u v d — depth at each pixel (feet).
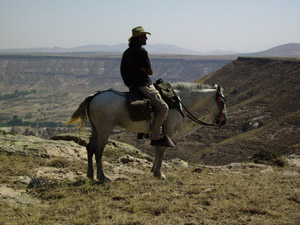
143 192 24.95
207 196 23.80
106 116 27.63
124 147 49.55
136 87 28.37
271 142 240.32
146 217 19.97
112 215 20.07
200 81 501.97
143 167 37.58
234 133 293.23
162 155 30.81
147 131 29.71
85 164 36.52
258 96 360.48
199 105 33.06
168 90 30.27
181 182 28.53
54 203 22.76
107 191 25.11
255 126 286.66
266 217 20.29
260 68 449.06
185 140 297.33
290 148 214.28
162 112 28.81
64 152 40.16
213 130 301.84
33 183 27.14
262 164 45.44
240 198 23.84
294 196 23.90
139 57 27.89
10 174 29.91
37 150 38.45
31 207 21.61
